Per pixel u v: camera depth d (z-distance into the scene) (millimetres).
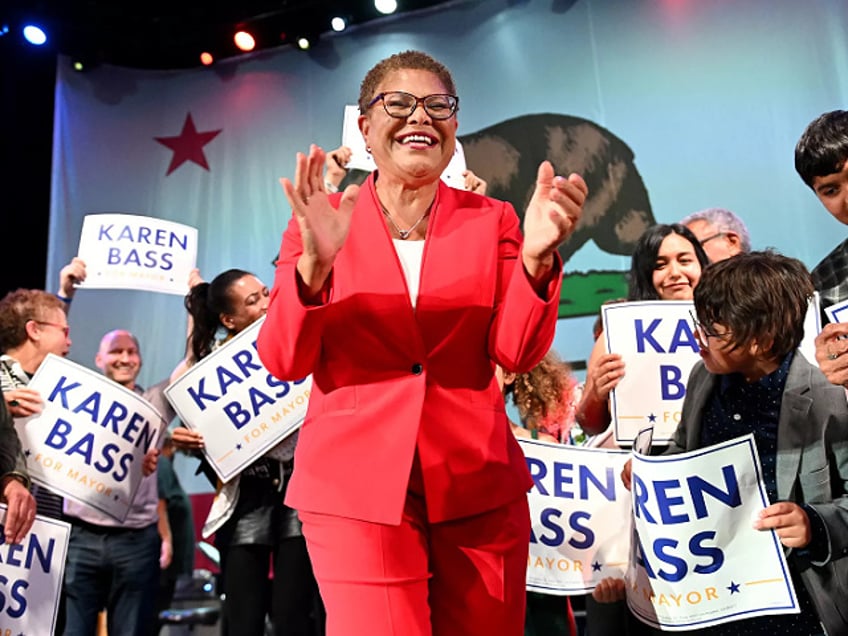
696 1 5762
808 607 2146
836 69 5375
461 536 1710
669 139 5680
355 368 1725
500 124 6070
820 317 2863
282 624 2998
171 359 6402
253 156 6699
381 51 6492
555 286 1660
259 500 3154
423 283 1717
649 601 2184
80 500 3076
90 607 3557
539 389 3375
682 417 2463
